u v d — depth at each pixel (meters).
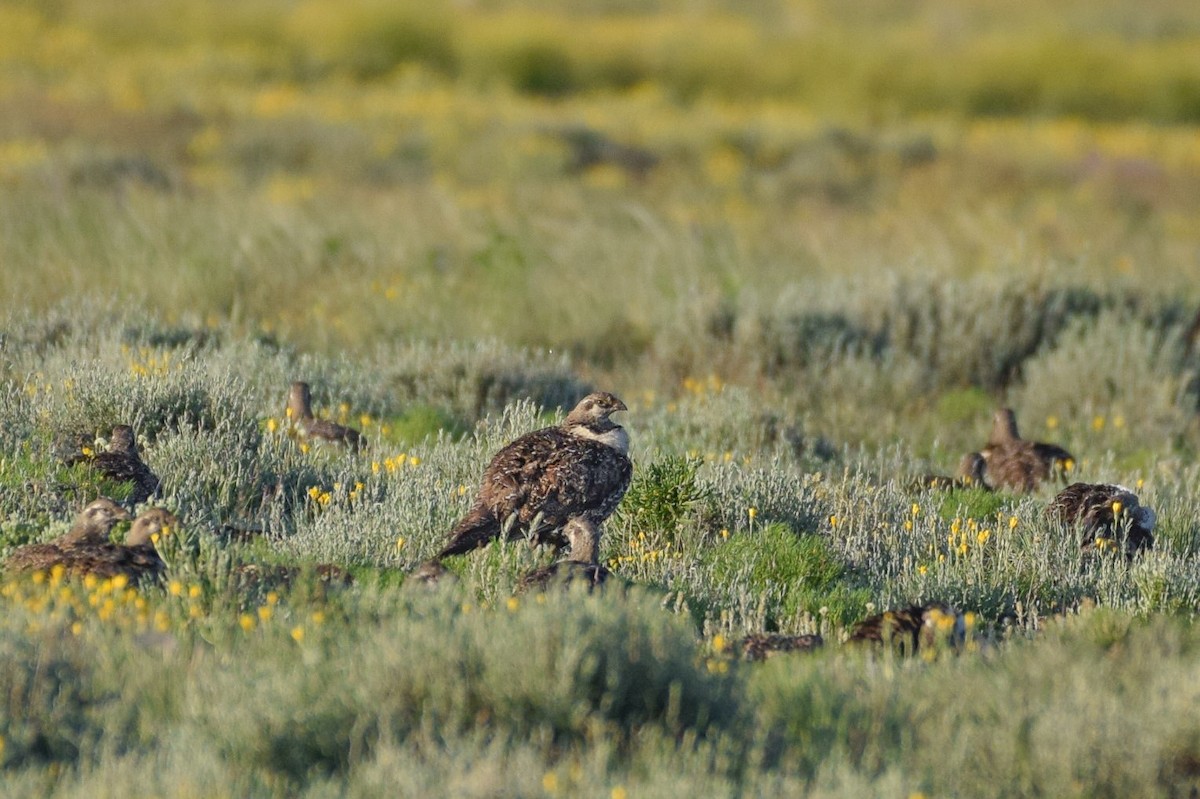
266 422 32.81
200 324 44.88
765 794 15.45
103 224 55.16
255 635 19.41
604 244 59.47
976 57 148.88
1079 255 59.28
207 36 141.00
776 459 32.81
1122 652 21.19
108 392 30.53
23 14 137.25
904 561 27.53
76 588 20.61
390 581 23.27
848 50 150.38
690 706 17.77
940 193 91.38
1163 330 50.94
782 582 25.56
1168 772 17.30
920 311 49.81
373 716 16.88
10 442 28.66
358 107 112.94
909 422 44.12
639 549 26.31
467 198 77.19
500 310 50.16
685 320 48.84
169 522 22.73
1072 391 44.97
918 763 17.16
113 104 102.62
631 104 127.25
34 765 15.43
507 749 16.36
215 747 16.12
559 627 17.81
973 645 21.52
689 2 188.12
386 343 45.81
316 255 54.31
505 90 132.00
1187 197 96.38
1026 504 31.00
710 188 90.19
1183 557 28.50
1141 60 148.88
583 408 26.50
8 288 46.25
